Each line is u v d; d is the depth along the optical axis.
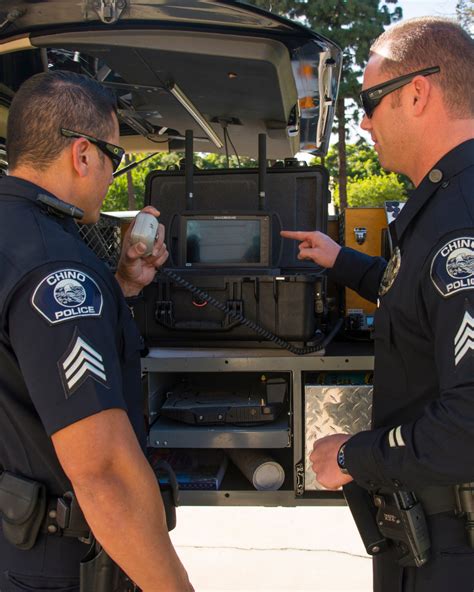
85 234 2.39
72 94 1.23
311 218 2.73
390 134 1.33
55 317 1.04
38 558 1.20
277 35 1.75
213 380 2.64
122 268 1.82
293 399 2.20
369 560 2.36
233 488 2.26
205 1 1.62
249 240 2.32
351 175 30.53
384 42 1.33
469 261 1.09
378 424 1.36
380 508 1.34
